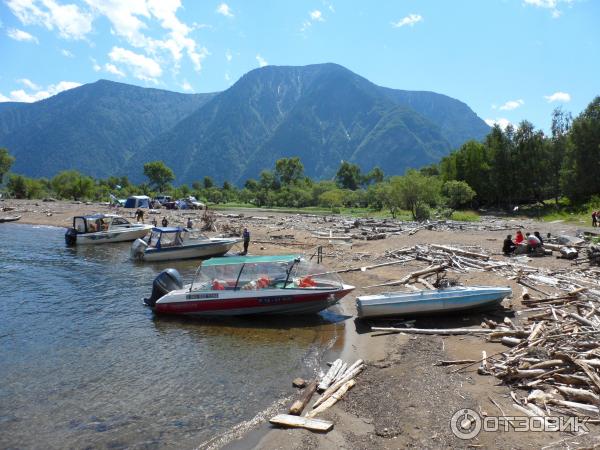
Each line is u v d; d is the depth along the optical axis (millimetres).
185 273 26109
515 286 18750
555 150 77125
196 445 8500
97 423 9320
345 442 8281
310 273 17969
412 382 10617
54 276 24688
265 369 12141
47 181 127188
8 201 86812
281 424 9047
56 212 65812
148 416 9609
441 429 8375
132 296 20250
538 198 81750
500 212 76562
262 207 115500
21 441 8672
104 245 37625
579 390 9086
